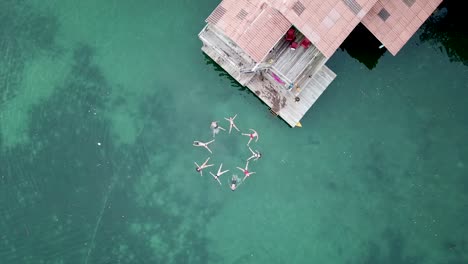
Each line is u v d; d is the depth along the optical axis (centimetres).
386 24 4200
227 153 4625
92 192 4594
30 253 4538
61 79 4709
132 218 4578
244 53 4100
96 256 4541
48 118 4678
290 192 4600
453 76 4691
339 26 3953
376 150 4631
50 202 4584
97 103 4691
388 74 4697
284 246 4544
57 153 4634
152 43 4719
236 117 4662
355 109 4662
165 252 4553
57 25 4731
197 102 4694
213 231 4569
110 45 4722
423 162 4612
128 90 4706
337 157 4631
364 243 4547
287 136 4641
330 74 4559
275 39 3909
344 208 4581
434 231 4538
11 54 4716
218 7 4022
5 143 4656
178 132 4659
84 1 4744
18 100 4706
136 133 4662
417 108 4662
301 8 3916
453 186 4578
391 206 4575
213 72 4712
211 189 4600
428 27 4716
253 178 4603
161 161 4628
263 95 4547
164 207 4588
